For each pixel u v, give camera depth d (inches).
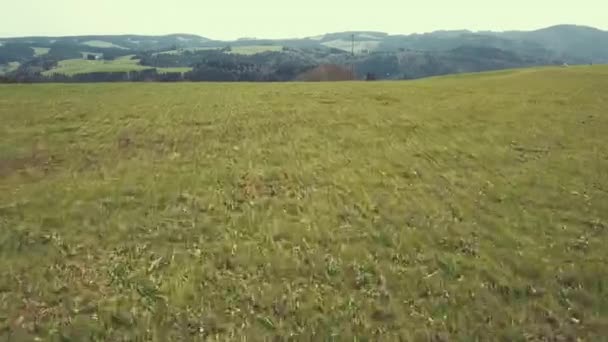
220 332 381.7
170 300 421.4
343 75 5679.1
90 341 368.2
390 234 560.7
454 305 417.7
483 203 661.9
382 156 919.0
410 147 984.9
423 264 490.6
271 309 412.8
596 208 634.2
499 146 979.9
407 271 475.5
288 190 724.0
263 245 532.1
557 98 1535.4
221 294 433.7
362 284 454.6
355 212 633.0
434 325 390.9
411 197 689.6
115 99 1627.7
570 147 954.7
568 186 724.7
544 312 404.8
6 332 372.8
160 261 493.4
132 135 1092.5
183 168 834.8
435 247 528.7
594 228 571.2
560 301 420.5
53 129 1136.8
